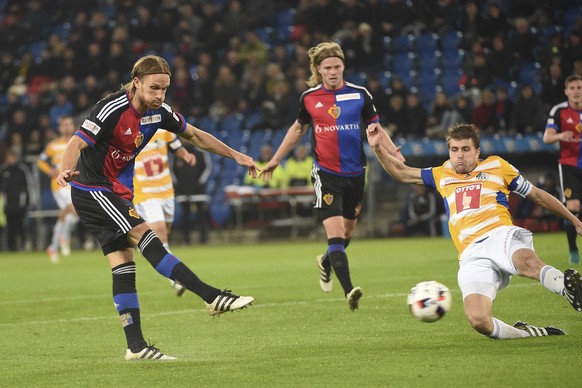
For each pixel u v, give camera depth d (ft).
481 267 74.49
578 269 133.69
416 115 265.34
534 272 71.97
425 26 303.48
